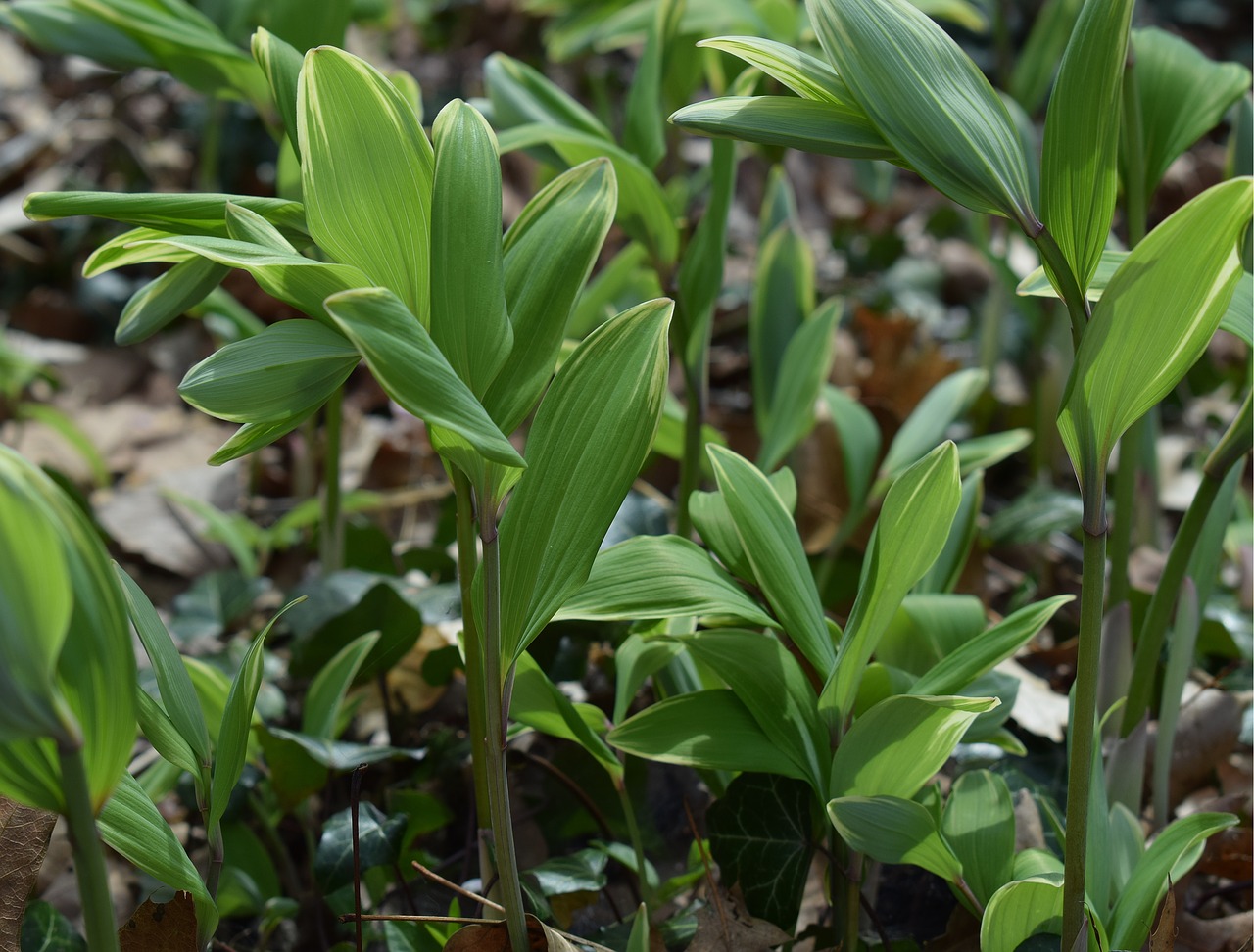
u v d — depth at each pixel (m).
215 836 1.26
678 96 1.86
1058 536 2.17
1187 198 3.51
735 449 2.27
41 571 1.13
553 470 1.23
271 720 1.49
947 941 1.37
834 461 2.06
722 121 1.22
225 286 2.68
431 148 1.22
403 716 1.54
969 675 1.30
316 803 1.53
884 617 1.28
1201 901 1.44
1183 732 1.51
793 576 1.32
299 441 2.26
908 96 1.20
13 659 1.13
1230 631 1.60
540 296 1.23
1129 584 1.52
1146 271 1.17
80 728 1.16
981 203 1.20
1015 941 1.29
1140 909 1.30
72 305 3.07
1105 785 1.37
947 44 1.21
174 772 1.40
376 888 1.43
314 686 1.43
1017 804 1.42
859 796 1.27
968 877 1.31
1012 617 1.31
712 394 2.70
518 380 1.22
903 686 1.33
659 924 1.37
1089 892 1.31
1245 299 1.29
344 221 1.21
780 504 1.33
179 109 3.49
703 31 1.81
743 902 1.35
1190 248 1.17
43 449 2.58
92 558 1.16
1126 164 1.47
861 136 1.22
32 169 3.36
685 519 1.50
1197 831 1.30
